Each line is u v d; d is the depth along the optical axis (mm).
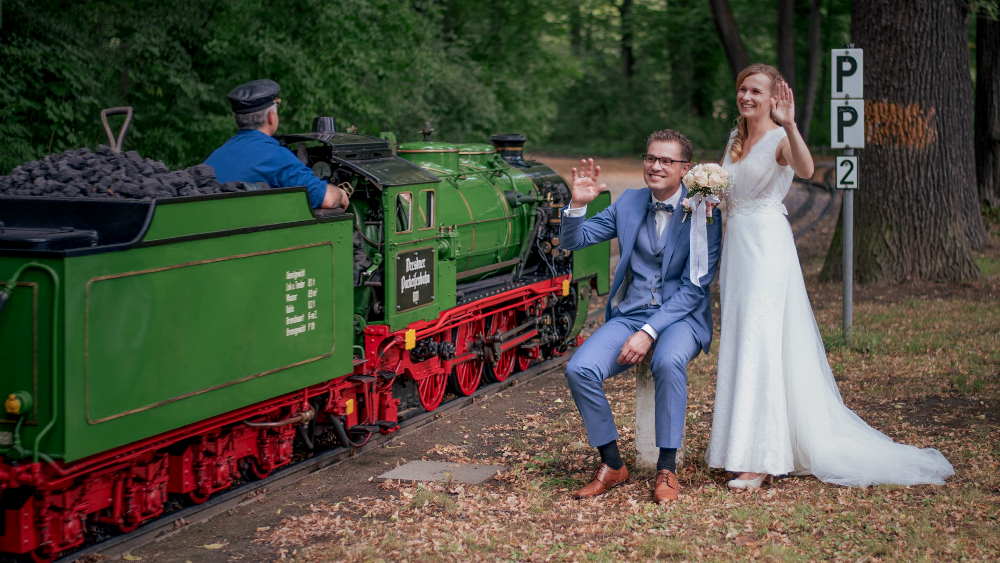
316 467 6402
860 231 13586
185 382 4793
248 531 5199
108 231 4656
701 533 5023
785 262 5793
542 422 7715
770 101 5695
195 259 4828
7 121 11016
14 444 4133
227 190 5348
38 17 11242
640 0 42438
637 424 6137
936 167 13172
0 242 4266
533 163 10344
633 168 40656
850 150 9727
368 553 4730
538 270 10047
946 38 13070
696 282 5715
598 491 5703
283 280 5523
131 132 12555
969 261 13281
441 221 7664
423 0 18641
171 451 5273
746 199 5801
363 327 6887
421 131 8461
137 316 4473
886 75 13164
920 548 4699
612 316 6043
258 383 5348
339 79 14359
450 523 5238
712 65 46188
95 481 4684
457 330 8383
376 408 7051
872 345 9688
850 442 5969
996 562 4508
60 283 4090
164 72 12406
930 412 7492
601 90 49406
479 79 23297
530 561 4688
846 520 5133
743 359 5742
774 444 5688
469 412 8125
